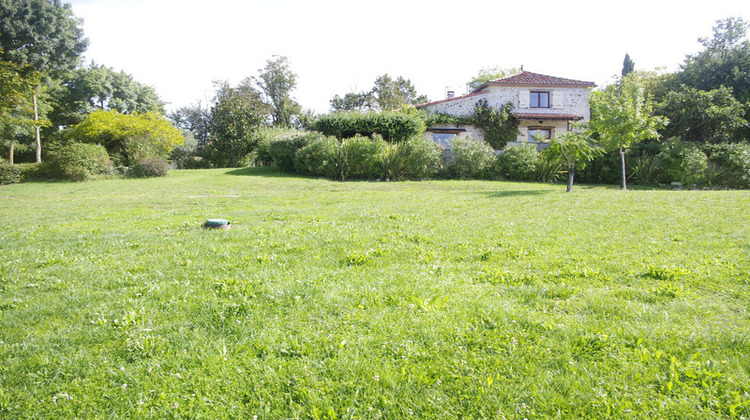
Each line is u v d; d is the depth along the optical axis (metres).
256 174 24.09
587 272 5.00
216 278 5.13
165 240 7.51
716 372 2.76
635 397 2.62
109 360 3.27
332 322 3.81
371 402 2.71
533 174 23.38
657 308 3.93
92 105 43.56
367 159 22.30
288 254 6.27
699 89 31.70
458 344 3.34
